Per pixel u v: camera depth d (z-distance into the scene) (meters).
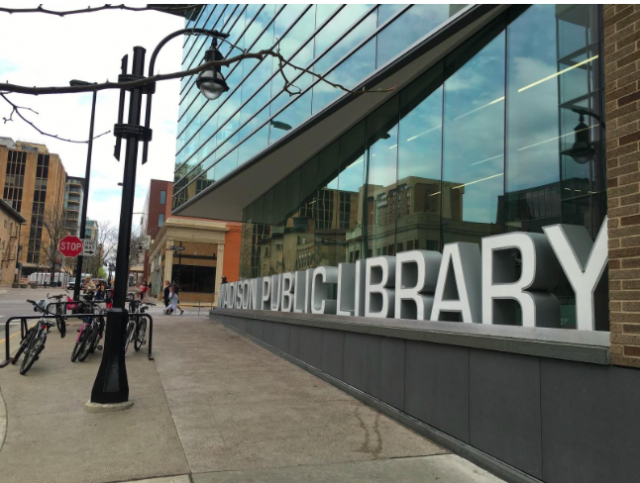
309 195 12.82
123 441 4.88
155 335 12.82
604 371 3.44
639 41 3.46
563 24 5.43
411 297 6.26
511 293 4.59
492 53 6.50
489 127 6.45
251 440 5.07
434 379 5.36
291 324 10.01
